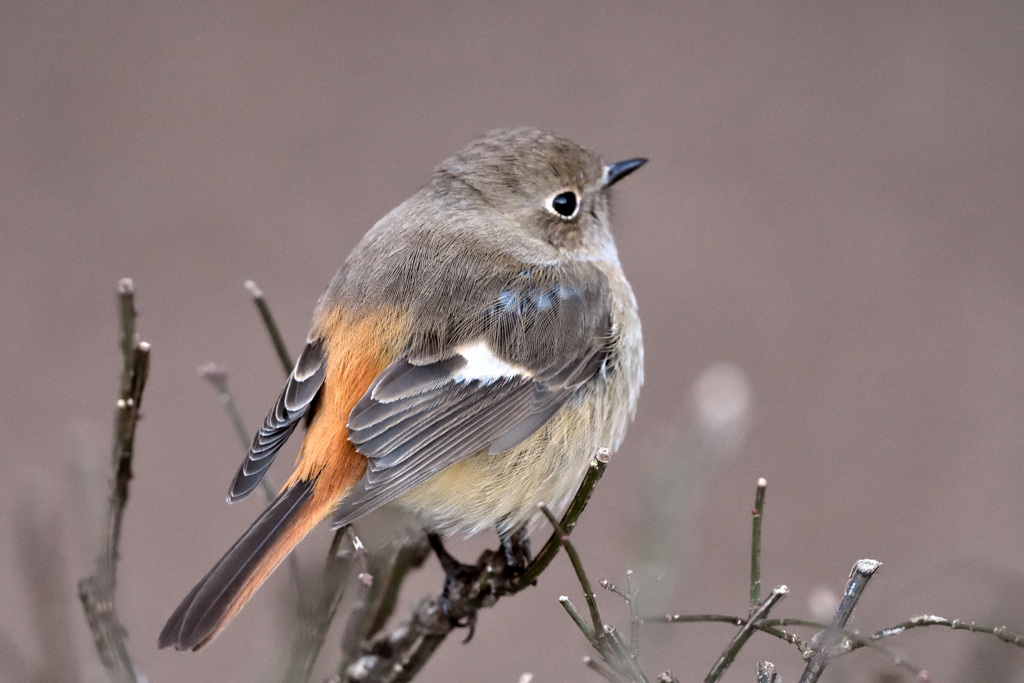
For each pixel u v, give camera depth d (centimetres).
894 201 1401
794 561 1144
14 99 1468
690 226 1400
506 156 776
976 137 1473
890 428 1254
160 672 988
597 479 530
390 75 1537
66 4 1580
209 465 1216
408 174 1443
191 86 1508
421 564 711
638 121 1492
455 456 674
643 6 1622
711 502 1185
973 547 1153
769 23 1606
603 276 786
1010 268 1364
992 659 561
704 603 1104
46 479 800
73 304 1311
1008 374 1289
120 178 1416
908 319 1327
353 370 673
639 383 798
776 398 1273
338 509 624
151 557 1145
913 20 1593
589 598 473
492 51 1567
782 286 1348
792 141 1476
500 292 718
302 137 1471
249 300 1321
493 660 1036
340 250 1368
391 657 647
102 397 1239
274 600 670
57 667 563
